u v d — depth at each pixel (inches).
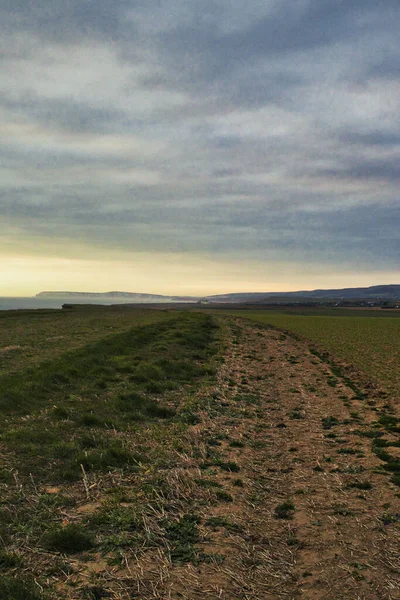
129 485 337.4
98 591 206.8
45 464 369.7
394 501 321.7
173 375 808.3
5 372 702.5
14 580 203.2
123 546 247.4
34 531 259.6
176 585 214.2
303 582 220.8
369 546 257.1
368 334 1911.9
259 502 320.8
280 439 488.1
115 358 896.9
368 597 209.0
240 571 228.7
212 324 2128.4
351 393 733.3
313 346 1432.1
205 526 277.4
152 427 502.3
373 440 479.2
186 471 368.5
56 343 1106.1
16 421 478.0
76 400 578.6
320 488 348.8
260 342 1523.1
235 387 759.7
